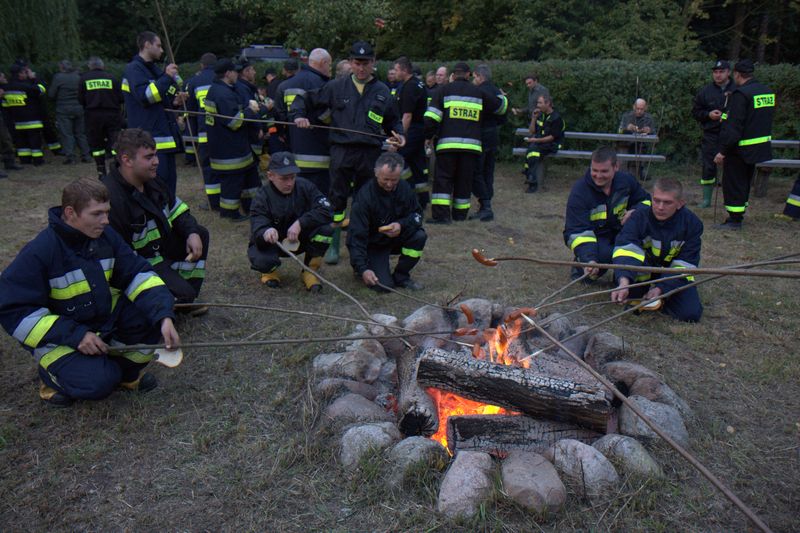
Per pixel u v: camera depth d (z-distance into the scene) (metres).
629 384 3.58
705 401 3.69
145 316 3.59
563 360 3.87
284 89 6.84
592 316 4.95
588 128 12.94
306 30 14.58
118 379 3.41
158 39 6.79
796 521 2.69
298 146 6.82
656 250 4.90
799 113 11.90
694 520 2.66
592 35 18.03
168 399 3.60
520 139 13.35
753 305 5.26
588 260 5.36
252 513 2.70
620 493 2.72
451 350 4.05
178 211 4.61
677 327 4.70
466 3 19.12
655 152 12.55
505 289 5.54
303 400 3.49
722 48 20.95
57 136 14.50
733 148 7.53
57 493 2.82
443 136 7.69
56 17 14.59
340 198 6.29
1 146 11.18
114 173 4.16
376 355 3.95
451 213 8.46
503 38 19.17
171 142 7.02
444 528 2.59
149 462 3.03
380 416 3.28
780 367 4.09
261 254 5.27
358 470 2.87
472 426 3.08
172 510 2.72
